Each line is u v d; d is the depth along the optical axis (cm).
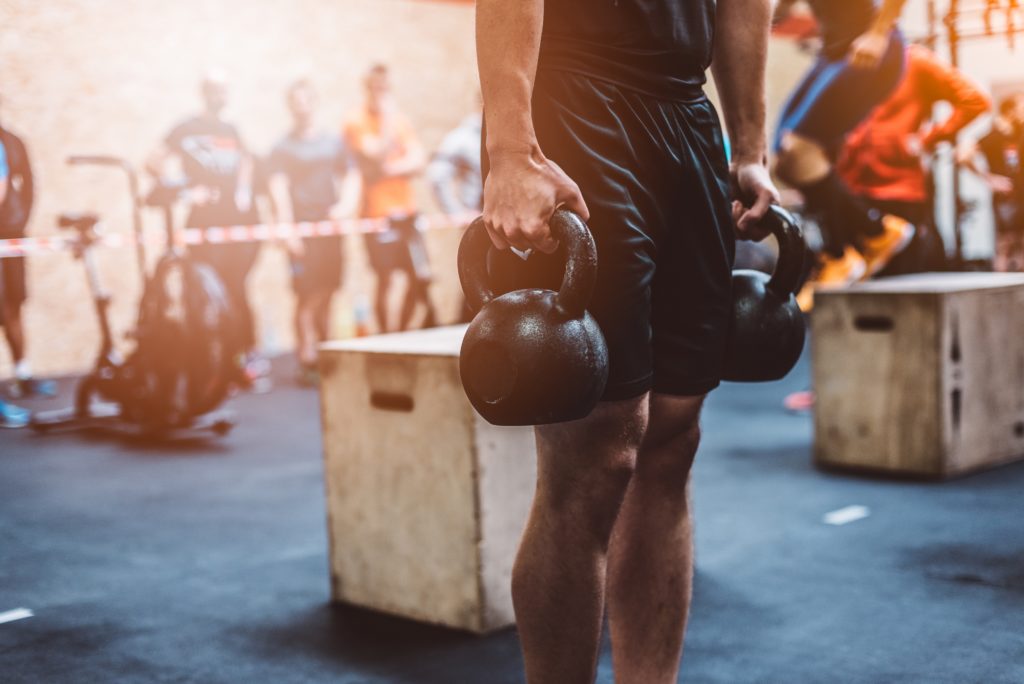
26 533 312
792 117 419
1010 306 349
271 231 622
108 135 693
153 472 397
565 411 104
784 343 134
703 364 122
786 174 428
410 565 223
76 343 688
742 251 414
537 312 104
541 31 109
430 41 852
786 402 486
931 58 422
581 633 117
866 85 402
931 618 210
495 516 214
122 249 704
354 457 232
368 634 217
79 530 313
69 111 677
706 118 124
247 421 504
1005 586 228
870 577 238
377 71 669
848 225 432
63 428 502
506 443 216
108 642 215
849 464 349
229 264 607
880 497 312
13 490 375
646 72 117
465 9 871
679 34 120
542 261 115
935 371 327
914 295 329
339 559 237
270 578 258
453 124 868
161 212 715
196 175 595
